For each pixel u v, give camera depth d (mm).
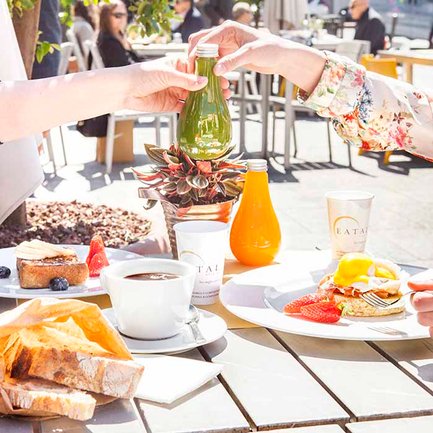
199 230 1452
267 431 935
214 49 1390
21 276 1454
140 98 1424
